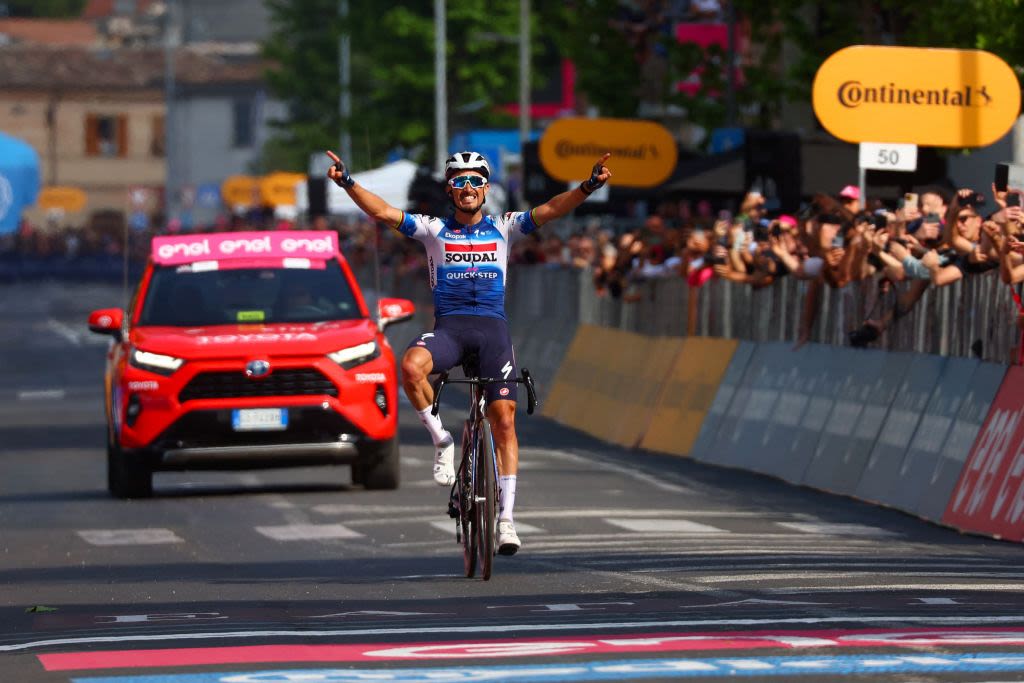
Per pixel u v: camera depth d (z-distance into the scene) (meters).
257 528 32.16
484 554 24.17
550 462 44.53
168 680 16.42
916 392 34.81
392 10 131.75
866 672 16.38
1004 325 31.78
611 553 27.56
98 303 145.25
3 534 31.89
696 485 39.03
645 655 17.42
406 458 45.56
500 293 24.83
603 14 80.25
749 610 20.86
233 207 174.50
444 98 122.69
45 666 17.45
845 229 38.16
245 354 36.50
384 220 24.66
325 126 158.12
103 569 26.84
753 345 43.75
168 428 36.41
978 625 19.44
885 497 34.88
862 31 62.28
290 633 19.58
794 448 39.75
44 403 67.00
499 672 16.50
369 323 38.12
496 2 127.56
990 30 48.16
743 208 44.88
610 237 60.78
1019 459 30.20
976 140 40.22
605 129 61.81
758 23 68.44
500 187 93.88
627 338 53.16
